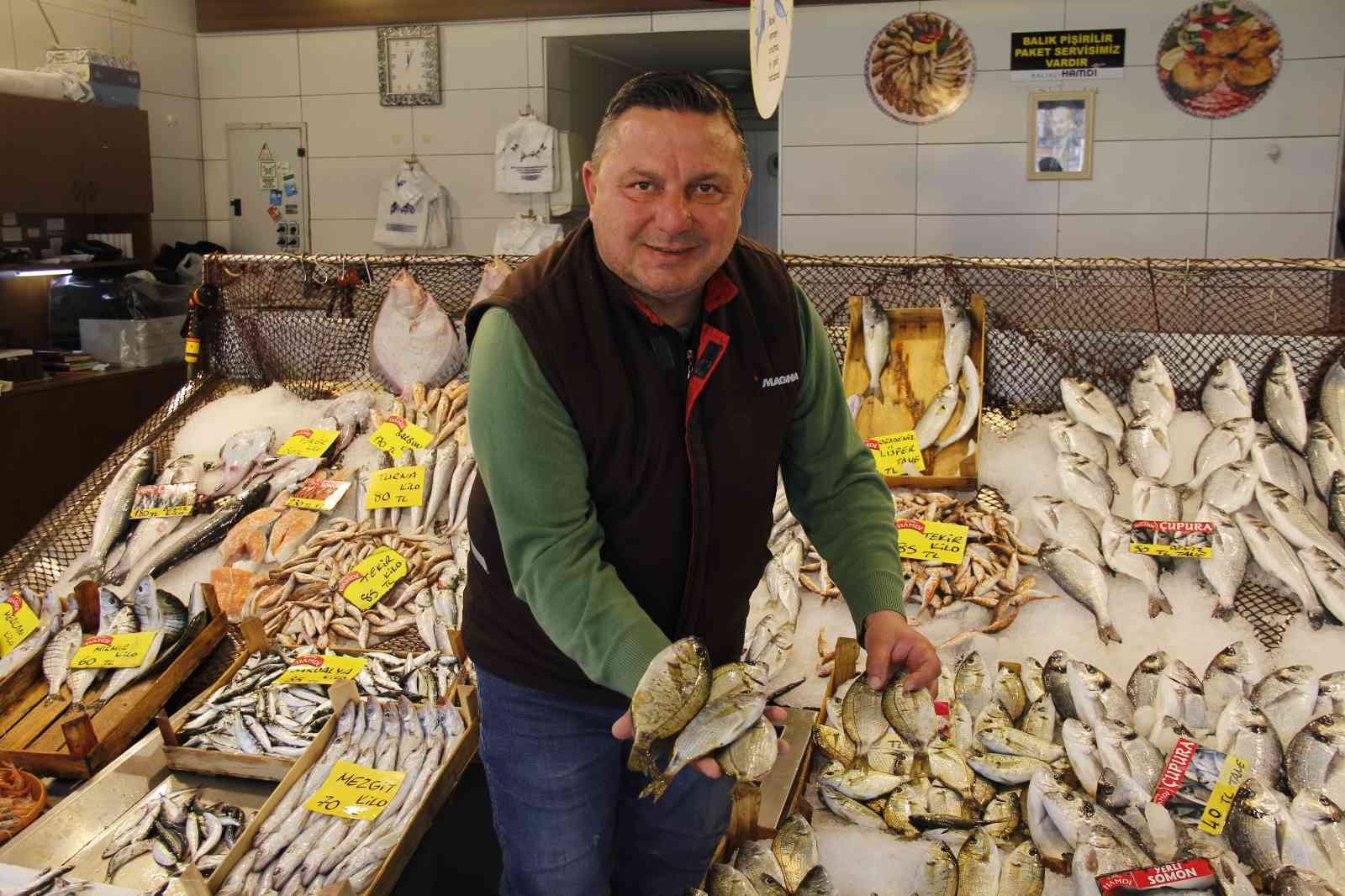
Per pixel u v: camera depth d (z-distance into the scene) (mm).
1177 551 2270
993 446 2598
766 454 1482
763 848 1756
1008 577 2330
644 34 5555
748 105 7266
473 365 1365
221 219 6355
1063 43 4801
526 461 1316
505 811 1629
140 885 1896
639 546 1444
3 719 2379
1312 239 4746
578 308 1354
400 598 2631
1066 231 5000
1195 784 1859
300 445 3000
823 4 5000
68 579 2783
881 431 2617
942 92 4961
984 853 1750
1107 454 2492
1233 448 2400
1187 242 4887
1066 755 1967
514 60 5707
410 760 2109
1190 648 2180
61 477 4688
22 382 4547
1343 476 2283
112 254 5355
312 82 6039
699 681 1220
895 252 5195
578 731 1547
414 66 5828
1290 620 2182
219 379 3316
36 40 5199
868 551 1566
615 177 1258
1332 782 1855
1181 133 4781
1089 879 1682
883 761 1957
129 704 2396
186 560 2801
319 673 2404
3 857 1953
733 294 1430
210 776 2203
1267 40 4594
